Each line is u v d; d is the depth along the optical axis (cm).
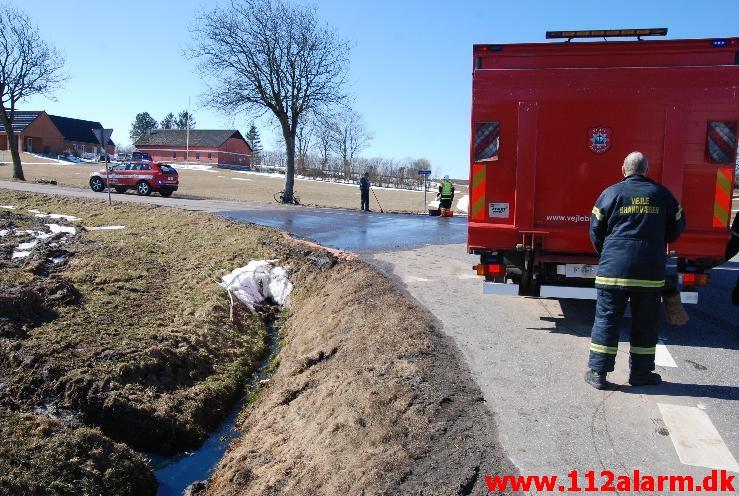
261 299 1075
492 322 702
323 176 6519
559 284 695
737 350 605
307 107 2641
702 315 756
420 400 470
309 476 429
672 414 450
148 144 9162
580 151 641
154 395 684
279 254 1201
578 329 678
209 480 543
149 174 2672
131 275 1105
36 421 582
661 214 469
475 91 656
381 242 1390
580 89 633
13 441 541
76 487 516
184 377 742
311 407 560
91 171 4938
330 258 1119
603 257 484
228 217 1681
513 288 677
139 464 577
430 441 412
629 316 747
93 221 1661
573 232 648
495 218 674
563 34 653
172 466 603
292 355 784
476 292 866
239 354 852
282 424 577
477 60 655
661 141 622
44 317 844
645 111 622
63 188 2734
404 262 1114
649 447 402
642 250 468
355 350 637
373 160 8456
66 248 1280
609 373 534
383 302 769
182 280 1099
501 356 577
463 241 1454
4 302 812
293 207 2364
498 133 658
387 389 496
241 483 489
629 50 621
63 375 676
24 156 6844
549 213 657
